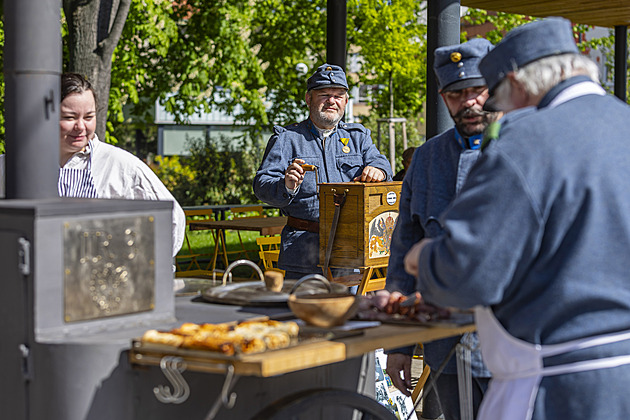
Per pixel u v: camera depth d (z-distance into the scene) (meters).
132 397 2.21
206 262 10.66
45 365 2.23
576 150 2.12
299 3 14.93
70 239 2.29
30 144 2.69
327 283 2.65
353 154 5.02
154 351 2.13
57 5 2.72
